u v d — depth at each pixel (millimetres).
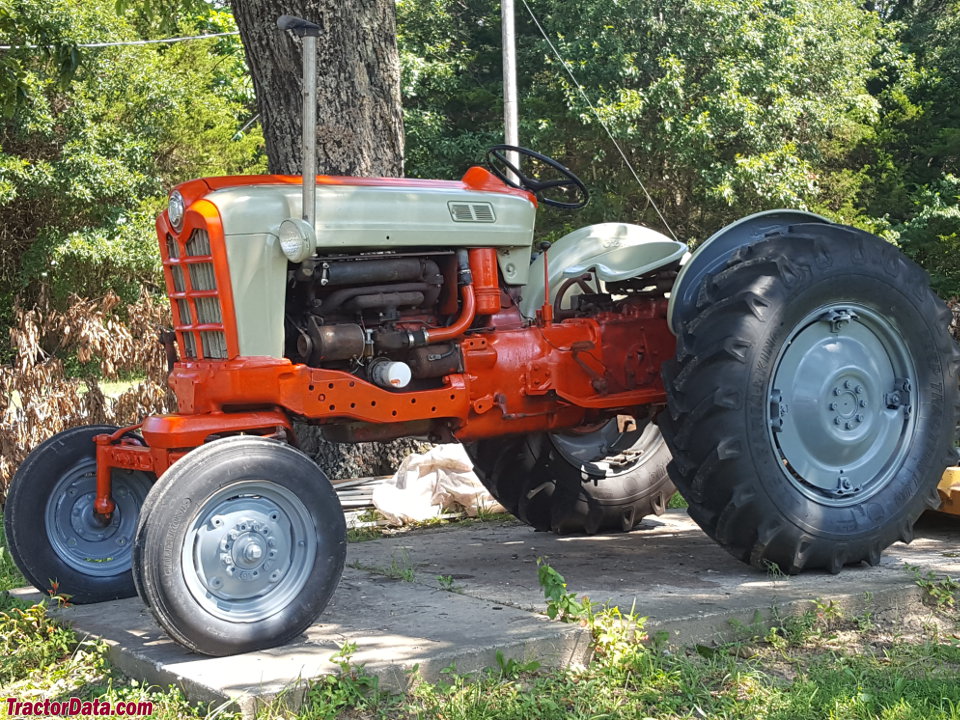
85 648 3988
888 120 27875
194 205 4117
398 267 4379
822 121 22359
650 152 21703
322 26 7371
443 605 4219
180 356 4453
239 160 25953
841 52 23453
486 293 4613
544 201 5262
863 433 4773
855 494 4742
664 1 21625
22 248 22938
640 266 5207
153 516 3543
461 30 27750
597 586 4488
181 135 24078
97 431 4617
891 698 3314
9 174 20891
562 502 5723
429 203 4453
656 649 3730
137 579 3559
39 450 4508
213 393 4055
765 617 4074
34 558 4434
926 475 4867
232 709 3225
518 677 3561
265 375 4066
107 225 22203
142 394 7930
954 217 24062
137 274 21984
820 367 4684
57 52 9078
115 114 22641
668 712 3312
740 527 4484
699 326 4473
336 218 4207
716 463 4375
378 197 4336
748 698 3404
